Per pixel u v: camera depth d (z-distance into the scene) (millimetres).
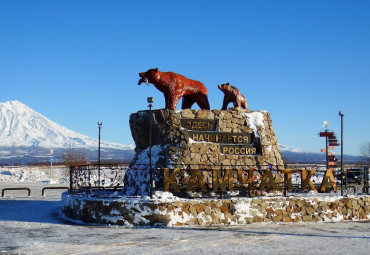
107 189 18766
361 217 15312
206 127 16750
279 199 14430
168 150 15977
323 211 14805
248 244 10867
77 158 71375
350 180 25609
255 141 17188
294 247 10547
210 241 11203
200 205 13680
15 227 13375
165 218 13297
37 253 9891
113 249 10273
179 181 15359
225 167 16234
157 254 9789
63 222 14312
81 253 9883
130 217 13367
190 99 18312
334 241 11297
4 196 25719
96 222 13781
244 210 14000
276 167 16734
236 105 17828
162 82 17062
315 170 16375
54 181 40625
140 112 17359
